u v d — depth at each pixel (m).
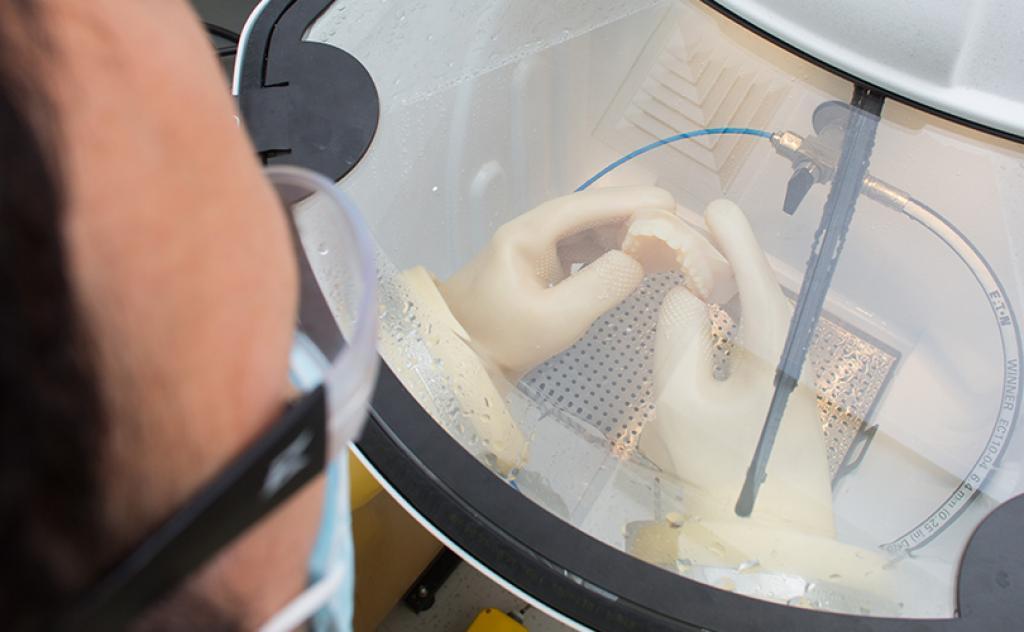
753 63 1.11
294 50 0.97
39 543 0.20
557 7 1.12
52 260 0.19
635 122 1.13
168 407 0.21
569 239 1.04
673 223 1.02
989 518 0.77
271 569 0.29
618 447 0.88
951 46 1.00
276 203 0.27
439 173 1.03
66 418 0.20
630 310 0.98
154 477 0.22
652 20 1.14
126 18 0.21
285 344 0.26
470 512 0.76
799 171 1.05
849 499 0.89
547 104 1.12
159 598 0.24
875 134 1.06
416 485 0.77
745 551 0.80
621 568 0.74
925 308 1.00
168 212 0.21
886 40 1.03
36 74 0.19
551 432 0.88
